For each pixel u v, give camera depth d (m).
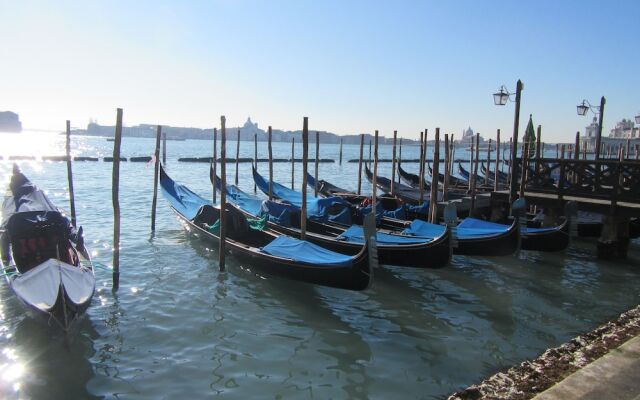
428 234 11.79
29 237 9.61
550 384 5.46
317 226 13.79
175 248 13.12
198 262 11.84
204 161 52.19
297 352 7.39
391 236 11.58
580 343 6.92
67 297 6.97
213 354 7.22
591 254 13.73
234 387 6.32
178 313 8.72
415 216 15.84
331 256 9.52
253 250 10.77
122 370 6.66
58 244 9.73
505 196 14.98
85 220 16.98
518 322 8.76
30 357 6.93
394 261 10.96
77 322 7.10
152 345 7.45
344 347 7.61
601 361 5.24
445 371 6.88
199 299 9.44
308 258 9.70
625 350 5.52
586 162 13.48
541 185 14.84
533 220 15.19
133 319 8.38
